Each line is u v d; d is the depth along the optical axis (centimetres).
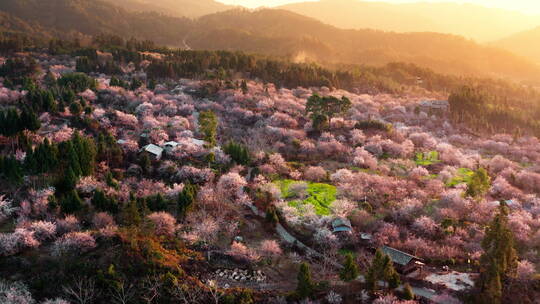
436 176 10144
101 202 7000
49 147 8156
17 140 9062
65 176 7575
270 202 8144
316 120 12850
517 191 9331
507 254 5669
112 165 9225
